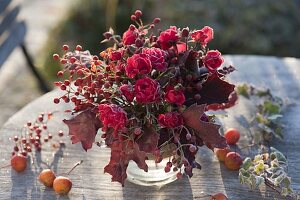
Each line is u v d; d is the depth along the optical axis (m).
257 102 1.35
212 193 1.09
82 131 0.99
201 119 0.99
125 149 0.98
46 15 3.04
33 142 1.20
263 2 2.48
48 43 2.58
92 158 1.19
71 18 2.58
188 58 0.98
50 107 1.35
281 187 1.10
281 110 1.33
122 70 0.98
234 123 1.29
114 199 1.09
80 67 1.01
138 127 0.95
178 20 2.41
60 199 1.09
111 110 0.93
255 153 1.20
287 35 2.43
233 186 1.11
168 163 0.99
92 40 2.53
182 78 0.99
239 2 2.45
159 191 1.10
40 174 1.12
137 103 0.98
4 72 2.58
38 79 2.41
